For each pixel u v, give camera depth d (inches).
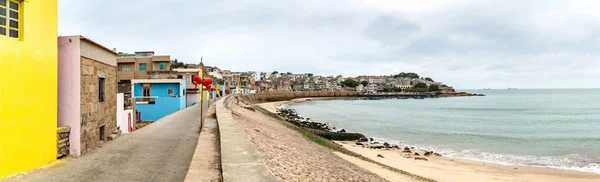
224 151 277.1
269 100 4028.1
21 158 255.9
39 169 271.1
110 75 446.9
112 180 254.7
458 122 1921.8
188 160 323.3
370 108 3154.5
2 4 238.1
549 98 5841.5
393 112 2657.5
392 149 1005.8
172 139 439.5
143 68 1728.6
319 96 5679.1
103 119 414.3
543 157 920.3
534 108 3144.7
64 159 308.3
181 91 1223.5
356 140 1169.4
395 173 545.3
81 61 334.3
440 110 2938.0
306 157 450.0
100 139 412.2
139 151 360.2
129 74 1664.6
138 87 1238.9
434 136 1363.2
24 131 257.4
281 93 4603.8
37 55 268.4
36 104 269.7
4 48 235.9
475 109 3048.7
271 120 1096.2
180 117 741.3
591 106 3366.1
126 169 286.8
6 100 239.0
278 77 7337.6
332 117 2162.9
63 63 322.3
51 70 287.6
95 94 379.9
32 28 261.3
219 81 2608.3
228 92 3021.7
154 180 257.1
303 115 2289.6
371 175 450.6
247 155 262.8
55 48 292.2
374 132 1473.9
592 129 1576.0
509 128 1646.2
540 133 1456.7
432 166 751.7
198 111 913.5
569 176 679.7
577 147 1085.1
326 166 418.9
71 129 323.6
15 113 247.6
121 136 460.4
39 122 274.2
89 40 345.4
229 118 549.3
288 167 333.1
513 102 4439.0
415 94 6535.4
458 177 636.7
